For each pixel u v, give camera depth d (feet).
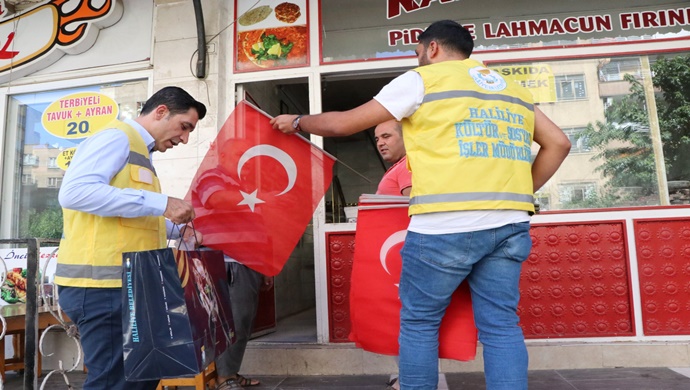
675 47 11.27
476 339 5.61
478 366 10.31
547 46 11.62
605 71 11.53
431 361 5.20
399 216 6.68
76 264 5.54
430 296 5.12
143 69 12.48
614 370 10.02
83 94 13.00
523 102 5.33
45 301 7.89
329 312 11.23
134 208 5.39
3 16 13.15
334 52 12.13
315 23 12.09
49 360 11.95
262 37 12.21
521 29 11.75
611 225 10.86
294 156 8.27
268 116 8.33
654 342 10.37
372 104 5.26
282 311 16.58
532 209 5.09
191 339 5.17
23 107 13.32
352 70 11.89
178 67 11.94
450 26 5.77
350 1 12.26
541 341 10.67
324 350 10.74
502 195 4.86
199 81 11.81
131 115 12.64
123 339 5.15
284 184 8.23
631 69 11.51
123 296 5.17
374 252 6.73
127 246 5.63
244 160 8.26
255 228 8.13
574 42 11.61
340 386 9.71
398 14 12.12
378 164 23.57
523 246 5.07
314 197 8.19
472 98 5.00
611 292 10.71
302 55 12.07
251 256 8.07
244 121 8.37
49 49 12.73
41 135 13.16
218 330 6.09
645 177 11.24
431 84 5.07
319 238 11.45
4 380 10.73
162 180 11.50
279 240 8.09
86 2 12.65
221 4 12.12
